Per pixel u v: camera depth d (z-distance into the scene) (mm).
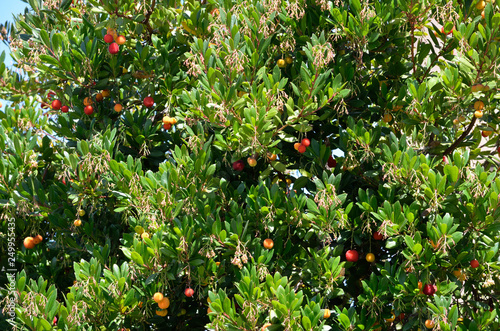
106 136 2252
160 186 2191
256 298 2107
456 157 2158
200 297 2205
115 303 2160
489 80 2209
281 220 2236
